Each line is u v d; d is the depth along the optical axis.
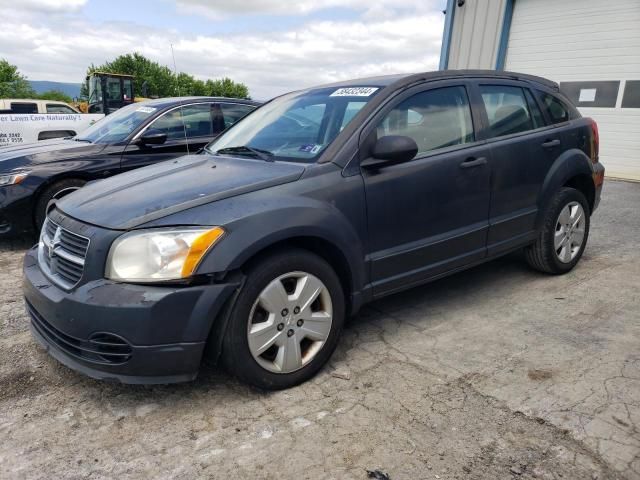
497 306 3.68
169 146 5.99
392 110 3.11
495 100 3.73
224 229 2.36
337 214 2.73
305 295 2.62
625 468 2.03
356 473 2.04
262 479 2.03
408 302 3.79
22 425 2.39
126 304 2.22
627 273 4.30
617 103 9.22
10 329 3.41
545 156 3.91
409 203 3.06
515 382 2.66
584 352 2.96
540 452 2.13
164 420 2.42
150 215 2.38
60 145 5.74
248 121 3.87
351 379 2.74
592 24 9.32
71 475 2.06
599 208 6.94
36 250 3.04
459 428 2.30
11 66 56.44
